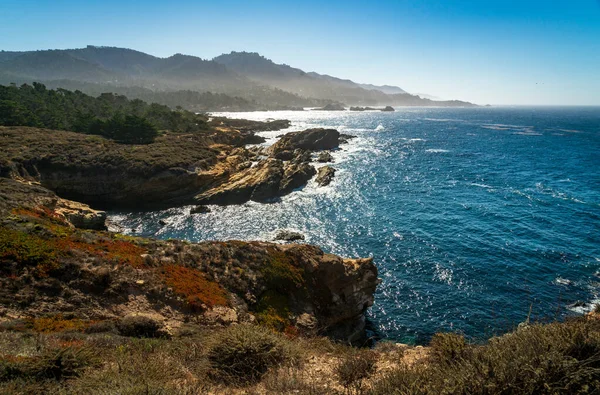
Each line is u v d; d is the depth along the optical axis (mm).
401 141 114438
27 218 22406
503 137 123750
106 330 13250
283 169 63250
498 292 28562
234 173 64688
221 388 8234
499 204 50094
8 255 15812
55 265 16156
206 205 55031
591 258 33094
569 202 49750
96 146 63312
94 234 21984
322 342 13234
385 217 46562
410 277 31469
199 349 10148
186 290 17141
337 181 64688
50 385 7496
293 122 189125
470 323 25062
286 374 8562
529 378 5500
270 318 18828
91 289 15875
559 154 88062
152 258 18969
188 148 69688
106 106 112312
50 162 54969
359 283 24094
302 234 42031
